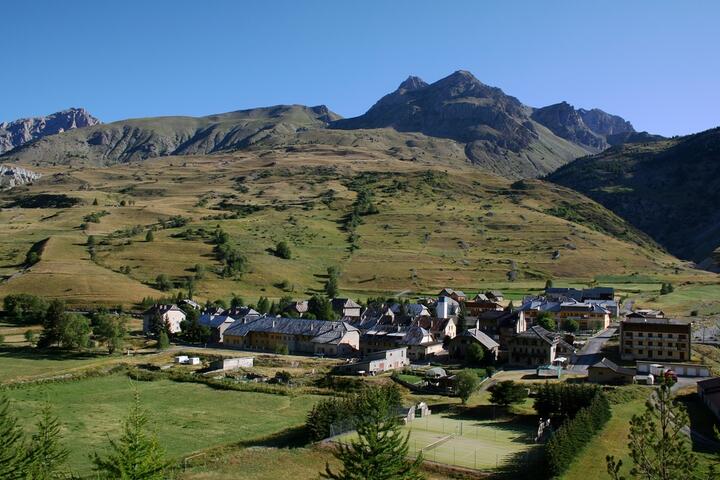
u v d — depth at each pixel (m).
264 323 197.00
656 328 155.00
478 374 141.38
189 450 88.44
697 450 83.00
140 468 48.75
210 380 136.50
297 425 102.12
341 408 93.94
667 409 42.44
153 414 109.25
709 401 106.75
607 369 127.56
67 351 173.88
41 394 123.12
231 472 78.38
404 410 108.38
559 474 74.06
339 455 55.53
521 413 107.50
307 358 169.25
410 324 189.00
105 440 92.31
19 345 181.75
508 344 157.38
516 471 78.00
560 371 139.00
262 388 129.00
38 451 58.94
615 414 100.62
